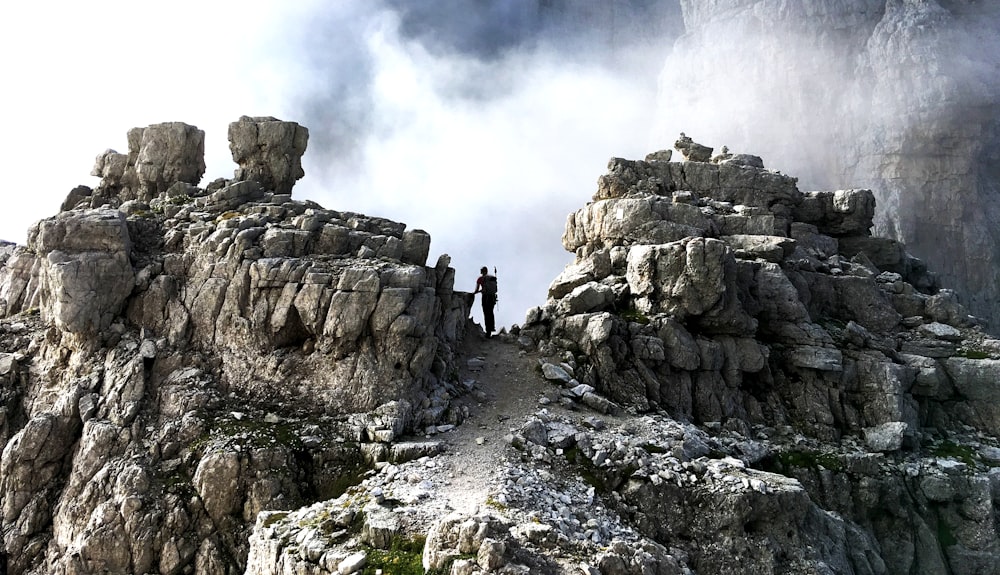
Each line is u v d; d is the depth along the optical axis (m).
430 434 20.14
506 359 26.09
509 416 21.73
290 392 20.88
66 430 20.00
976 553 24.36
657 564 14.21
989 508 24.78
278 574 14.28
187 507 18.02
